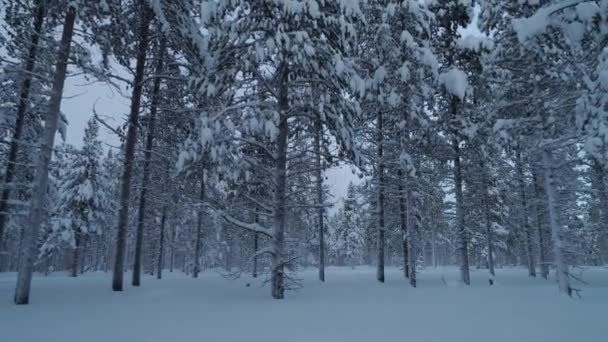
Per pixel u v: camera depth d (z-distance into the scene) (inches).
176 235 1475.1
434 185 749.3
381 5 626.5
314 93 423.2
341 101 408.5
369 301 384.2
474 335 225.0
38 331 229.8
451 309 331.3
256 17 394.6
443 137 684.7
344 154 415.2
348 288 548.7
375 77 581.9
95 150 1241.4
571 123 458.0
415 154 681.6
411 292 490.9
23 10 452.8
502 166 667.4
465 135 625.3
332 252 2191.2
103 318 273.9
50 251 1230.3
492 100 622.8
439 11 634.2
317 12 358.9
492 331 237.0
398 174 708.0
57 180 1213.7
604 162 340.2
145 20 500.4
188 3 456.1
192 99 534.0
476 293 476.1
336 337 217.5
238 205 439.2
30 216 363.3
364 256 2410.2
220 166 373.1
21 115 515.2
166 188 655.8
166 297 402.3
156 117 577.6
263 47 389.7
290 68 413.4
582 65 413.4
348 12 384.5
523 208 902.4
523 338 217.9
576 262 517.0
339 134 388.5
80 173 1207.6
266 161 483.5
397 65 600.7
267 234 410.9
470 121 647.8
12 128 510.6
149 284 573.9
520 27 290.7
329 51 398.9
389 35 592.4
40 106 510.3
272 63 417.7
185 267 1782.7
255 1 394.9
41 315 286.0
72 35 415.2
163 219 968.9
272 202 437.4
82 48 438.6
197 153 357.1
